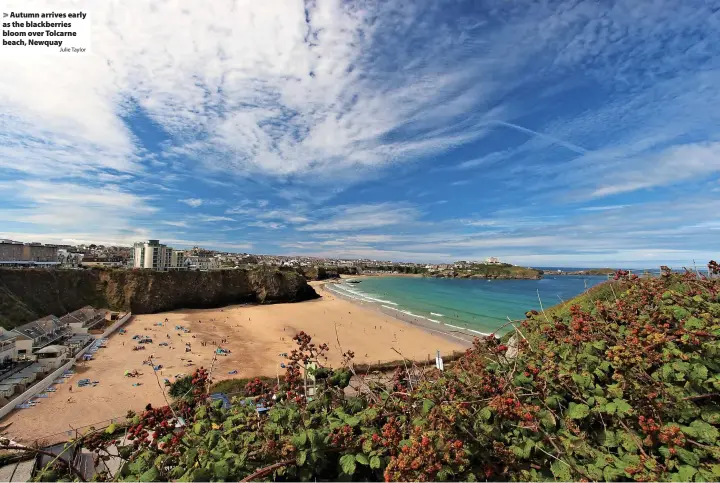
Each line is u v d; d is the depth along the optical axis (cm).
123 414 1938
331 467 226
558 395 251
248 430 242
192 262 10775
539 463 219
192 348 3497
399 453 205
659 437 209
